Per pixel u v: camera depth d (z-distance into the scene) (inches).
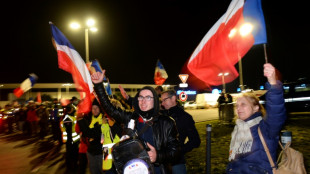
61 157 326.0
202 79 152.7
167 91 141.9
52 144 436.5
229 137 353.4
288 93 613.9
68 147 281.6
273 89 82.4
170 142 97.3
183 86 441.7
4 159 328.5
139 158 87.0
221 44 128.0
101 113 165.9
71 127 281.7
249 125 96.0
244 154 94.5
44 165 288.0
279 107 83.2
